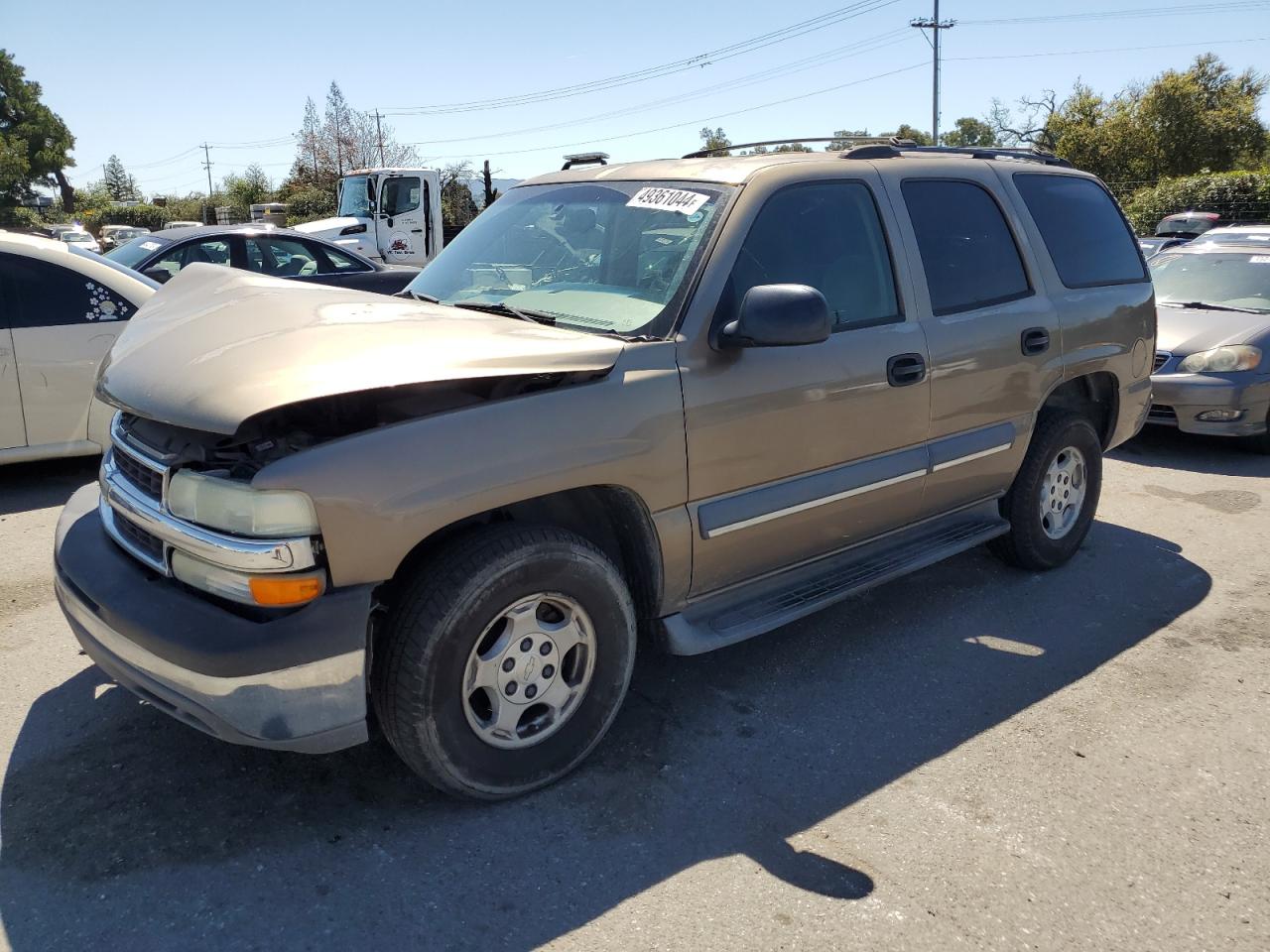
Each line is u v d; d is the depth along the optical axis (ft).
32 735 10.61
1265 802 9.85
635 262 10.98
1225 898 8.44
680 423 9.86
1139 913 8.23
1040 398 14.33
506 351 8.83
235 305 10.24
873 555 12.99
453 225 71.10
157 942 7.69
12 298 18.61
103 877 8.40
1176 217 60.59
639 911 8.13
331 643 8.03
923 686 12.19
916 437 12.50
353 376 8.00
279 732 8.07
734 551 10.81
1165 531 18.47
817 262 11.43
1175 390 23.63
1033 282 14.33
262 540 7.81
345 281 34.94
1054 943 7.87
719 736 10.93
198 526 8.24
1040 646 13.39
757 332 9.64
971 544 13.87
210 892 8.25
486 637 9.14
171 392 8.33
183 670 8.06
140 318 11.00
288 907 8.09
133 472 9.41
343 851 8.79
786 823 9.36
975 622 14.12
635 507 9.88
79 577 9.27
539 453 8.82
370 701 9.39
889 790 9.94
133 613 8.47
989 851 9.00
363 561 8.02
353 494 7.88
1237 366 23.31
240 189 171.01
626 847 8.96
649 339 9.95
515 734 9.42
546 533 9.10
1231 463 23.73
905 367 12.03
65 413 19.20
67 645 12.82
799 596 11.72
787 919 8.06
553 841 9.01
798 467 11.14
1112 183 142.00
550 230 12.25
